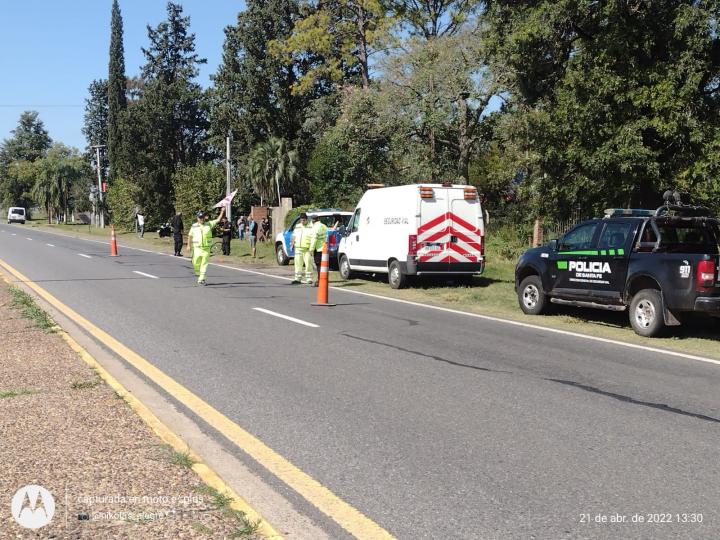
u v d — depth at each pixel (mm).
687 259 10273
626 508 4320
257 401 6723
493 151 38281
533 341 10281
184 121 63500
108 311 12594
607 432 5836
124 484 4391
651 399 6926
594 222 12094
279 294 15734
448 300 15281
